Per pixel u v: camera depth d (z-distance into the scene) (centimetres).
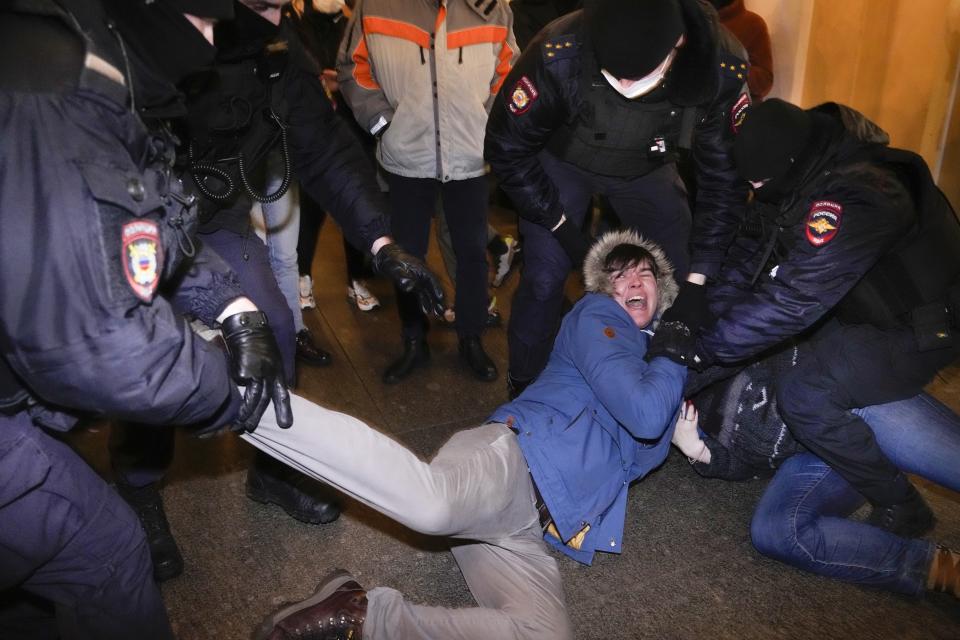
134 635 146
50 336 105
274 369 140
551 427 199
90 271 105
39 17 110
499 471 185
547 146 249
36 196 102
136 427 198
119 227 108
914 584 208
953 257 190
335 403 302
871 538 210
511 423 199
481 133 282
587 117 228
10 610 154
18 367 108
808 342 220
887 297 193
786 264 189
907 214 181
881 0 356
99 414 126
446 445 192
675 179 264
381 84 282
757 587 217
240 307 144
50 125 104
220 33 161
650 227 262
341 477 156
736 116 221
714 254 234
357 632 176
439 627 171
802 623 205
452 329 354
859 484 211
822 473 219
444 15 270
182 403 119
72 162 104
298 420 148
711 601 212
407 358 319
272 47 175
